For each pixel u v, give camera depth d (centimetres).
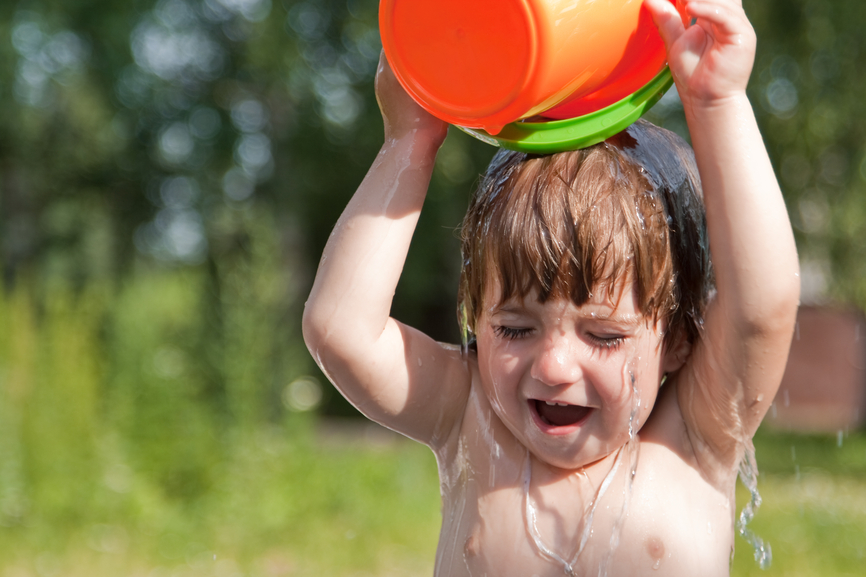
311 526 629
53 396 646
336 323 156
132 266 1644
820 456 959
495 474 160
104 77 1497
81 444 642
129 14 1441
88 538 588
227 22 1508
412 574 543
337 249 158
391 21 137
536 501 155
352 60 1487
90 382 666
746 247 133
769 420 1198
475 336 163
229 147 1527
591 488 153
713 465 155
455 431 168
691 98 135
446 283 1625
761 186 133
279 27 1361
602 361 141
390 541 606
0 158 1609
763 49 1037
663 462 154
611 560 149
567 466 151
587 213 139
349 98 1488
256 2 1438
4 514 598
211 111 1542
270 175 1508
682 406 156
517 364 144
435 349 168
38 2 1387
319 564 557
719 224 135
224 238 1510
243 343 698
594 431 145
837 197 1071
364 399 161
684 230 148
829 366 1498
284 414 745
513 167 149
